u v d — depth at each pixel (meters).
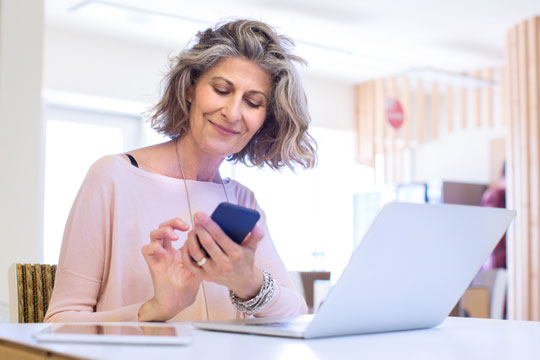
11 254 3.86
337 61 8.25
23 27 4.00
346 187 9.49
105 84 7.25
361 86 9.39
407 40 7.58
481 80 8.66
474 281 7.77
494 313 7.71
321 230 9.12
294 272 3.98
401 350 0.90
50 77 6.95
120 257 1.51
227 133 1.62
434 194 8.63
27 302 1.71
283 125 1.75
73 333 0.87
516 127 6.86
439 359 0.82
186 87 1.65
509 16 6.80
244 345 0.89
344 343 0.97
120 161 1.59
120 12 6.41
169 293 1.24
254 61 1.63
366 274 1.02
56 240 7.10
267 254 1.76
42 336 0.84
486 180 9.05
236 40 1.62
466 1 6.43
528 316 6.50
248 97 1.63
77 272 1.46
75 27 6.98
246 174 8.32
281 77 1.67
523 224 6.64
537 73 6.73
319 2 6.45
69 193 7.29
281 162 1.86
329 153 9.60
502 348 0.94
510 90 6.99
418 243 1.08
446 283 1.19
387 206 0.98
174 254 1.26
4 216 3.86
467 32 7.30
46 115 7.24
